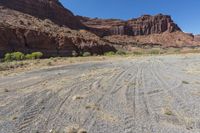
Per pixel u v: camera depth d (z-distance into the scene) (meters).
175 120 6.71
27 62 35.19
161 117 6.98
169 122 6.55
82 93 10.59
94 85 12.79
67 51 80.69
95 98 9.52
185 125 6.30
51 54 73.56
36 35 74.81
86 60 43.44
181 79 14.62
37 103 8.84
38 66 29.42
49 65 31.19
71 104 8.61
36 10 148.38
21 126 6.31
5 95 10.59
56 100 9.29
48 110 7.85
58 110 7.83
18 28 72.25
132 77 16.11
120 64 30.64
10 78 17.58
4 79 17.09
